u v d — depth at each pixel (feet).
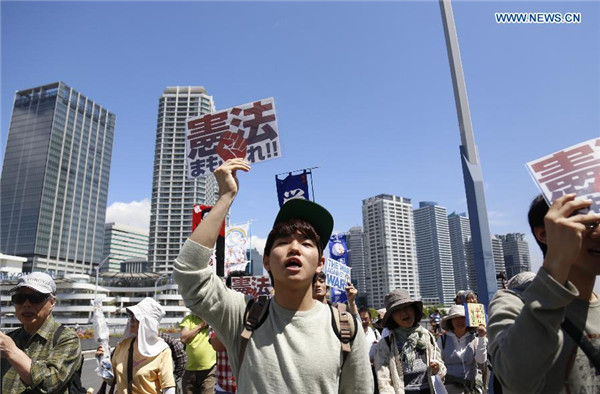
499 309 5.55
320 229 7.04
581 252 5.07
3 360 9.66
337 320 6.53
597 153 5.03
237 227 30.71
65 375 9.48
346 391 6.27
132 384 12.46
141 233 647.15
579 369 4.84
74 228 474.49
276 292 6.59
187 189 334.24
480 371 16.42
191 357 19.51
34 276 10.12
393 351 14.44
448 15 22.98
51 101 476.13
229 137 12.50
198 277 6.10
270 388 5.73
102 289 320.29
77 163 492.54
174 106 329.93
